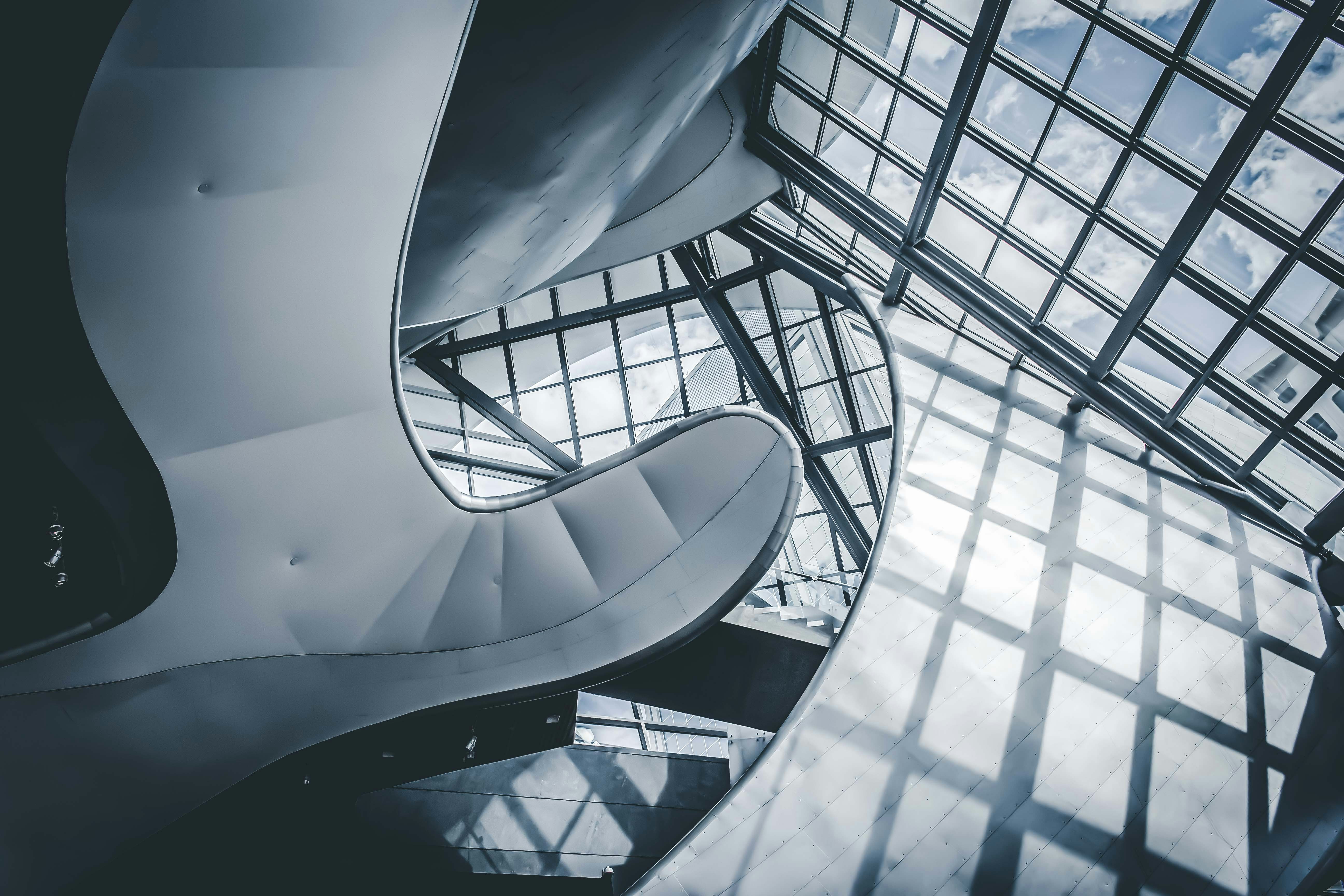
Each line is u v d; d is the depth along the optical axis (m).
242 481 9.39
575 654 14.59
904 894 12.70
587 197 10.37
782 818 13.56
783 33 17.42
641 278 23.52
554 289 23.23
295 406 8.96
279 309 7.80
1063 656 15.52
